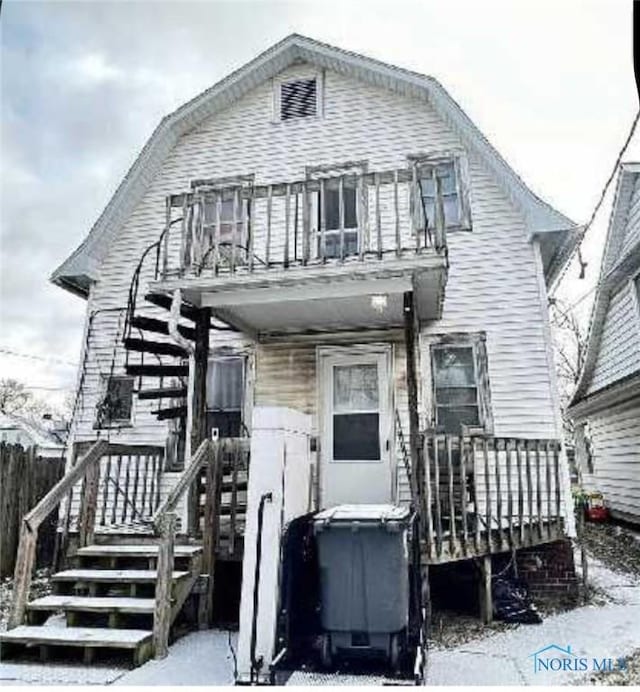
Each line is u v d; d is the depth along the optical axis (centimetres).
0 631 521
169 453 860
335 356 831
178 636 517
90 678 408
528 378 773
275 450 462
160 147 984
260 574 432
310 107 973
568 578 689
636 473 1241
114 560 573
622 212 1194
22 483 885
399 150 908
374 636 416
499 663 446
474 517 586
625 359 1209
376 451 784
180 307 693
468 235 842
